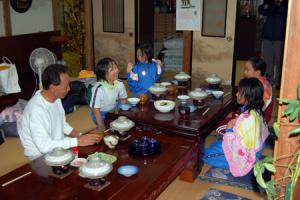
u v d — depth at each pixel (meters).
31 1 5.45
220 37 5.65
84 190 1.81
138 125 2.99
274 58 6.12
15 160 3.59
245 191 3.01
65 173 1.96
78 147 2.33
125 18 6.37
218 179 3.20
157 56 7.21
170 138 2.55
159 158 2.20
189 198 2.91
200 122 2.92
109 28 6.57
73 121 4.67
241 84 2.93
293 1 1.44
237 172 2.99
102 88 3.28
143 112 3.16
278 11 5.93
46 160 1.93
